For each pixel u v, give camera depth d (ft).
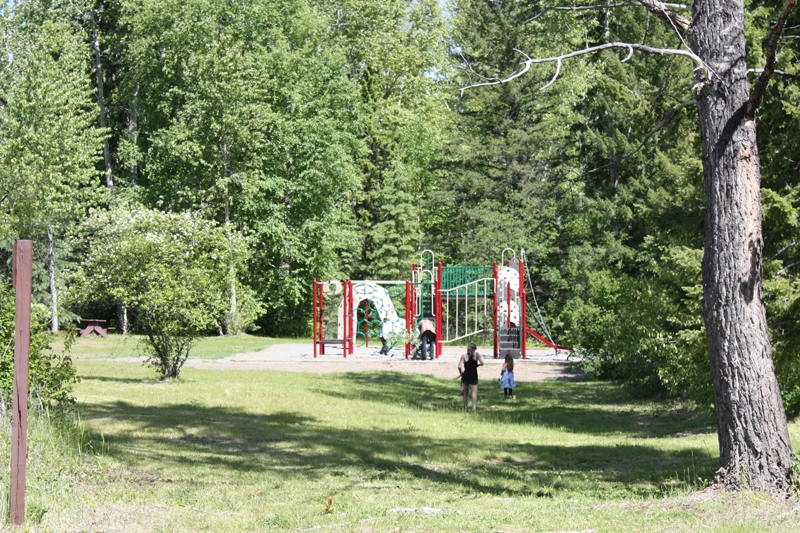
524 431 44.39
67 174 109.91
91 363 71.10
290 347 101.86
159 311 56.54
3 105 121.08
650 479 28.14
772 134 41.19
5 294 31.76
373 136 149.38
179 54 117.39
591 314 76.54
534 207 132.16
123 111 146.30
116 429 35.27
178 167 118.32
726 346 24.35
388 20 146.61
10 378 30.12
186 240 58.70
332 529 19.60
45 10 123.75
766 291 35.91
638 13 110.22
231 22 121.29
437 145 139.85
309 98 125.49
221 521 20.61
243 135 113.50
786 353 35.76
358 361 85.30
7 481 21.35
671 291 52.03
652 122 42.70
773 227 37.96
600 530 18.92
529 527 19.60
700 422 47.26
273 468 29.58
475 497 24.94
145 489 24.30
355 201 151.74
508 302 98.99
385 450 34.63
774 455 23.49
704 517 20.39
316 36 132.46
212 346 101.40
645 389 63.57
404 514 21.56
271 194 127.34
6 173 101.35
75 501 21.44
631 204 118.73
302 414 46.37
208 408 45.93
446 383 72.13
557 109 132.16
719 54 25.34
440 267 93.91
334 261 139.13
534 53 126.21
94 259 55.52
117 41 137.39
